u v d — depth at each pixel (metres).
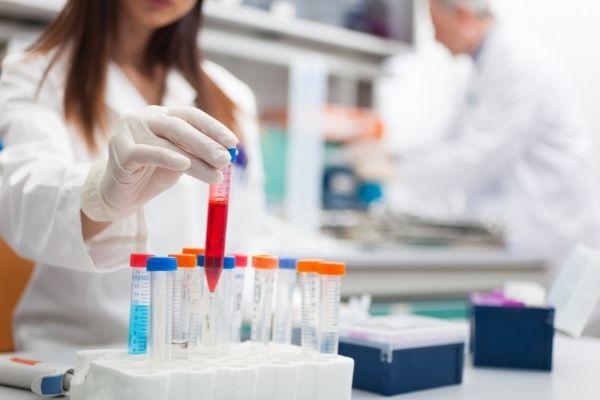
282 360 0.77
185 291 0.80
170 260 0.73
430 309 2.36
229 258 0.83
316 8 2.81
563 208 2.83
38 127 1.23
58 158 1.17
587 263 1.13
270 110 3.10
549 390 0.93
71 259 1.01
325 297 0.84
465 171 2.93
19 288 1.47
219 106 1.57
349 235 2.58
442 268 2.36
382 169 3.06
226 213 0.81
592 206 2.83
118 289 1.42
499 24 3.11
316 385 0.76
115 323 1.41
